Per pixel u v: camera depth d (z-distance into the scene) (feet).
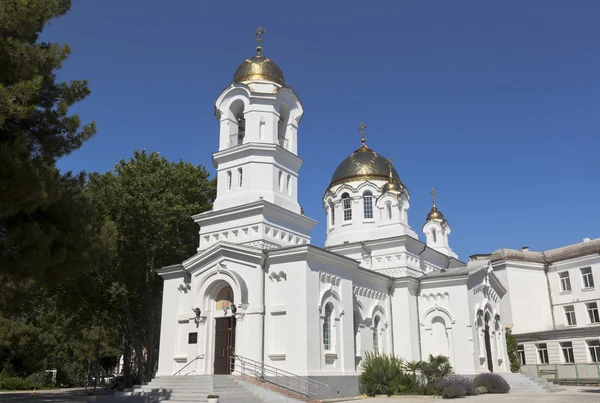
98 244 68.85
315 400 89.35
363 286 121.39
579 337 167.32
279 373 97.14
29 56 54.80
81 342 220.02
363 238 150.71
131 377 153.48
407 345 125.70
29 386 192.65
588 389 131.75
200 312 109.70
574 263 190.70
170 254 151.64
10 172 53.01
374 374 108.27
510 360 161.68
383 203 152.05
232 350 105.91
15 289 71.61
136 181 143.43
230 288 109.70
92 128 65.72
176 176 154.30
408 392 106.83
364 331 118.32
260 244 109.81
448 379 109.81
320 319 102.27
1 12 52.39
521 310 191.31
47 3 60.44
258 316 101.91
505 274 194.39
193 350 110.42
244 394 91.15
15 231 57.06
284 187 121.70
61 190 63.00
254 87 125.90
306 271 100.68
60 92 65.05
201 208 158.30
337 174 164.66
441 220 180.14
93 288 139.44
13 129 56.54
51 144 62.75
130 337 155.94
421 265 151.43
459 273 127.65
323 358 100.78
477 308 130.93
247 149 119.65
